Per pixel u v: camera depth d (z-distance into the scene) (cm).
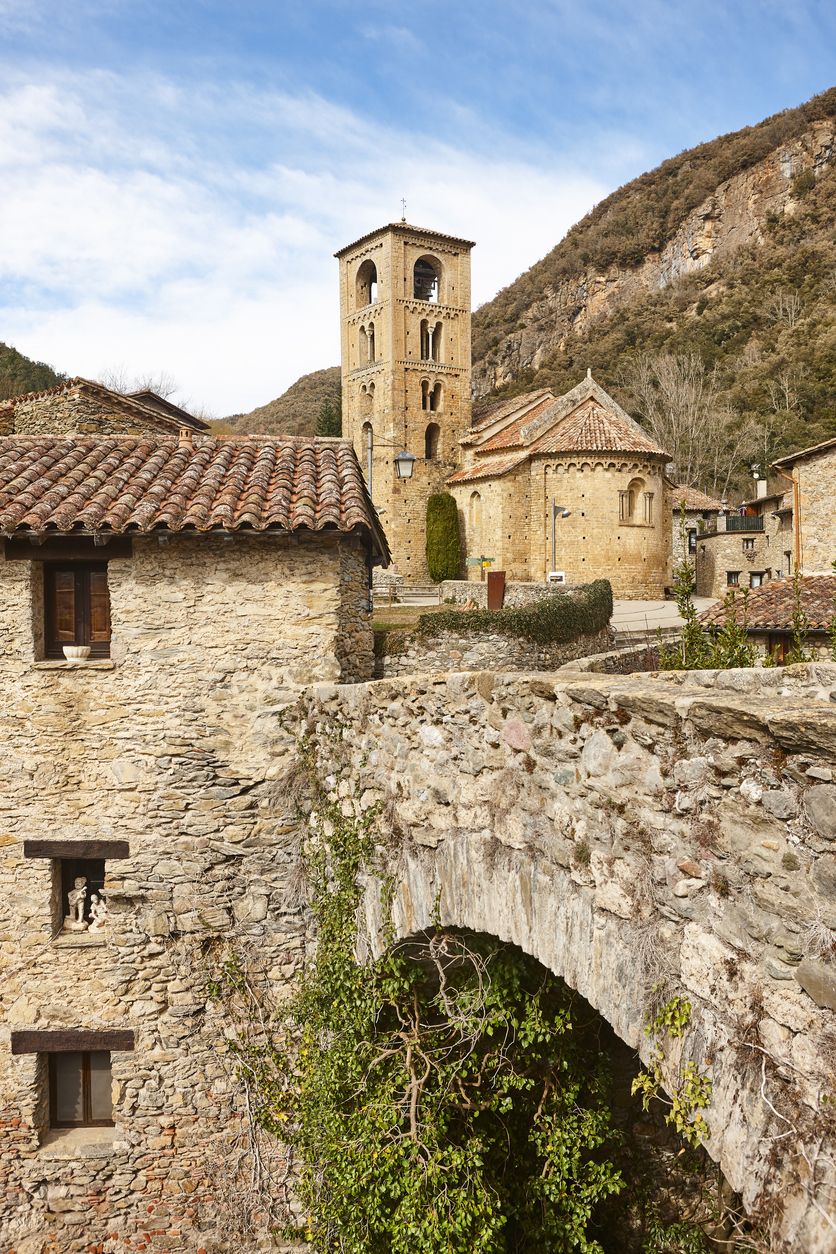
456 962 794
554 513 4247
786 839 373
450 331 5291
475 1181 768
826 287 9400
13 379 5097
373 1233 802
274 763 1016
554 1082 823
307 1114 914
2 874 1019
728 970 405
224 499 1012
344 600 1075
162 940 1017
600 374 9256
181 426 1823
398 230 5044
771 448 7225
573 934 534
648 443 4394
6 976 1023
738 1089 394
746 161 12219
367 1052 830
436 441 5316
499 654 1750
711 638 1498
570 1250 802
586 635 2106
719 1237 835
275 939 1016
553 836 557
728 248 11712
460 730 673
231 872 1016
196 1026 1017
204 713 1012
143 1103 1022
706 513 5394
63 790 1014
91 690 1012
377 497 5206
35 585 1019
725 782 410
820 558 2486
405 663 1675
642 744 472
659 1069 453
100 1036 1018
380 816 810
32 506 973
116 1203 1026
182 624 1012
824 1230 334
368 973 834
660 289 11575
